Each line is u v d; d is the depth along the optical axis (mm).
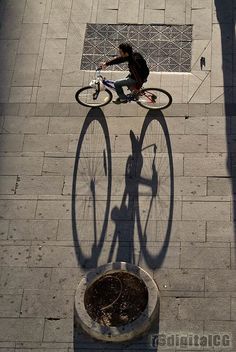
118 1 12648
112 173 10398
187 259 9414
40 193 10297
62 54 12000
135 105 11180
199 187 10102
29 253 9695
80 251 9656
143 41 12039
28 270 9531
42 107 11305
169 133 10766
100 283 9031
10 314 9117
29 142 10898
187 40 11945
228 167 10273
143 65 10047
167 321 8852
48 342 8836
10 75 11789
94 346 8727
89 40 12164
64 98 11398
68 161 10617
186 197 10023
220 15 12211
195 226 9719
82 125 11023
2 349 8828
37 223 9984
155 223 9812
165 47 11898
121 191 10188
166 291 9133
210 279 9195
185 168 10336
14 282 9422
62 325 8961
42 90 11531
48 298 9234
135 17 12391
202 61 11617
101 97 11297
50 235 9852
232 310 8891
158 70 11594
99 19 12438
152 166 10414
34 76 11727
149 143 10688
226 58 11602
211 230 9656
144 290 8914
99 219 9945
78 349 8727
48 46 12133
